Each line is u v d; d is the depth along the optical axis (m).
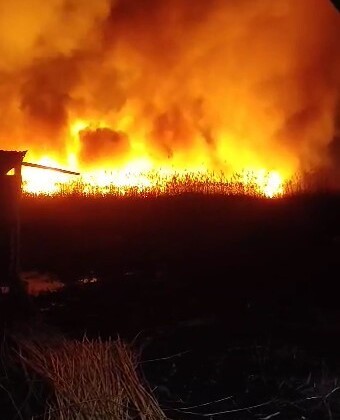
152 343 6.25
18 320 6.04
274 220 12.95
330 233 11.84
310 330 6.52
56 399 4.35
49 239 11.97
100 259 10.52
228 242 11.34
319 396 4.85
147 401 4.41
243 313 7.24
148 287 8.70
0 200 6.51
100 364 4.70
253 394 4.96
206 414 4.58
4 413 4.50
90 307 7.79
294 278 8.73
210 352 5.93
